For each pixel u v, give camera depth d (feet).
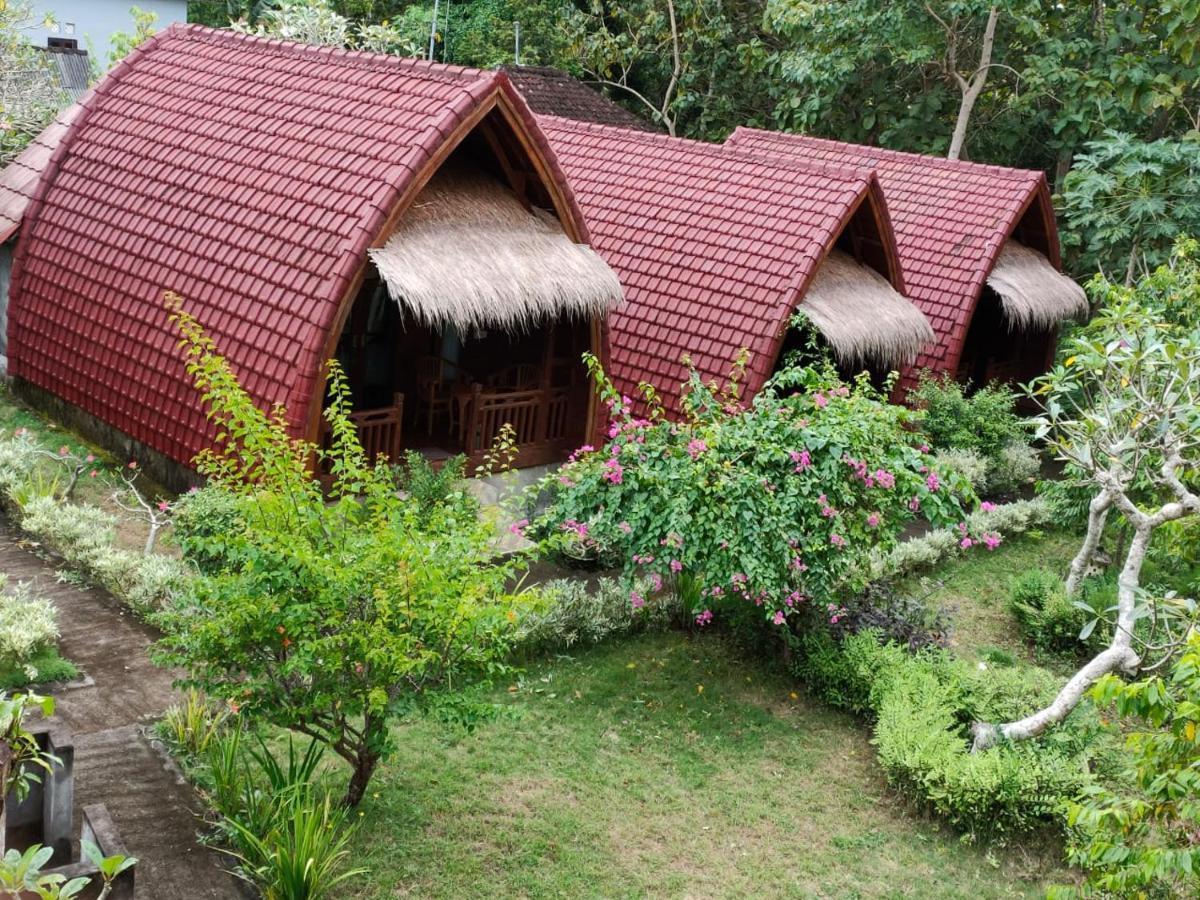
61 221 51.70
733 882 29.17
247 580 25.91
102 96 55.11
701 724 36.35
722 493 36.09
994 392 69.41
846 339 53.16
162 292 45.88
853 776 34.68
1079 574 47.06
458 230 43.73
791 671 39.34
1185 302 50.90
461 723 27.40
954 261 64.90
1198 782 20.71
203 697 31.91
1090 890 23.86
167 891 24.64
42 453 46.98
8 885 16.10
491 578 27.84
